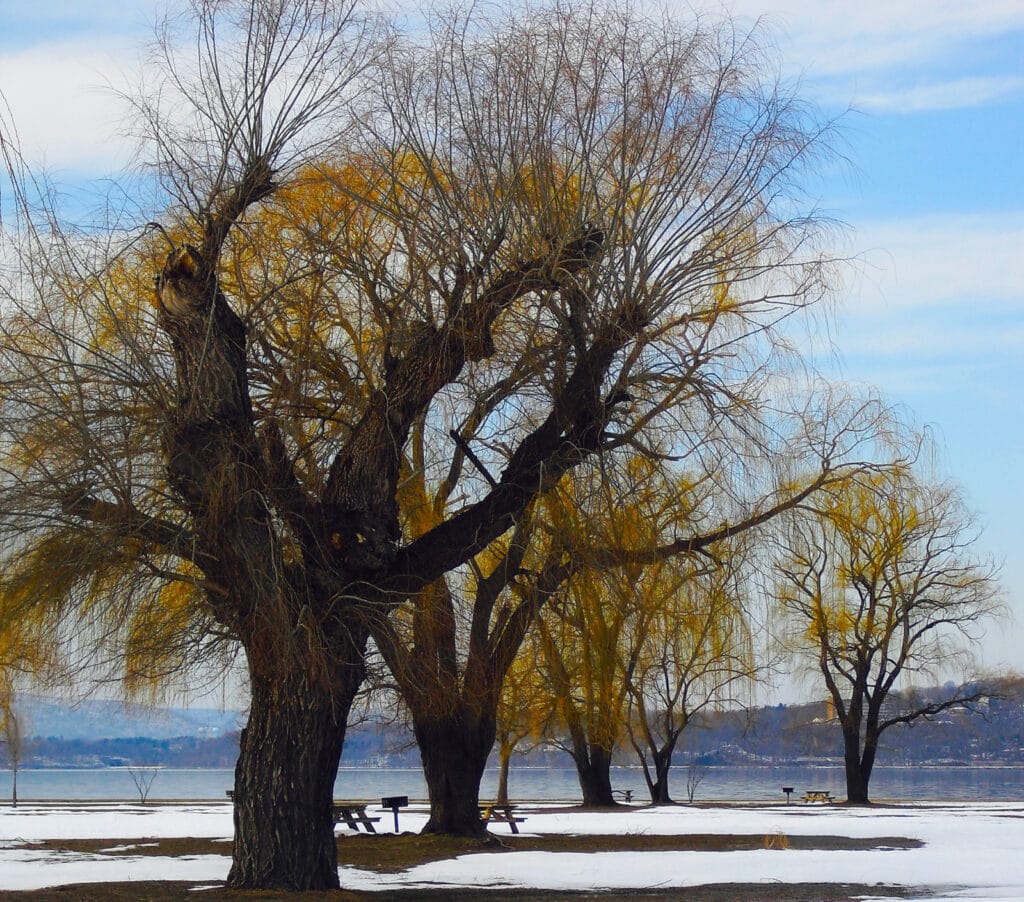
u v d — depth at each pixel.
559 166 16.39
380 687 19.14
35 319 15.20
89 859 20.34
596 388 16.11
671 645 22.11
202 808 39.44
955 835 26.78
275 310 16.77
